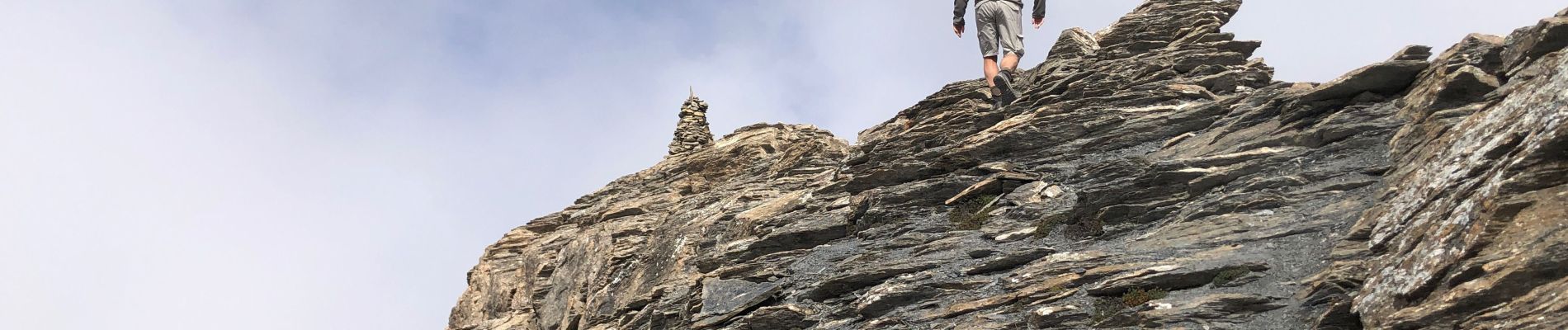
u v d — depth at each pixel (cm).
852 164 2989
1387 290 1488
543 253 4319
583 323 3566
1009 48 2894
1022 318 1886
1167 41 2900
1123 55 2884
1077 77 2745
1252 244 1845
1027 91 2808
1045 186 2384
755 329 2336
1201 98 2545
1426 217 1559
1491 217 1408
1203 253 1853
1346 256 1673
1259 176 2042
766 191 3428
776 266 2648
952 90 3092
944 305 2055
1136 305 1788
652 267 3375
